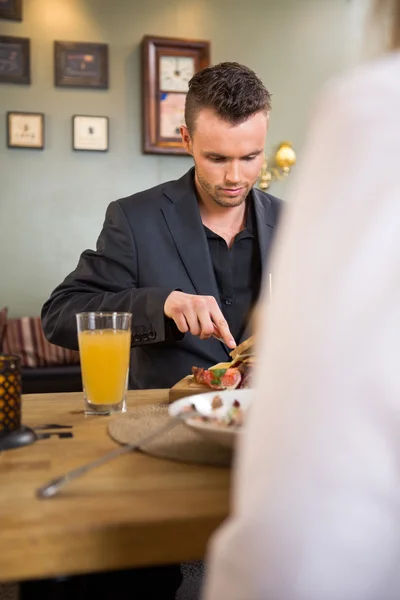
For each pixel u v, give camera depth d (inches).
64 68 166.1
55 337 66.5
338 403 14.5
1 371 35.8
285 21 181.3
